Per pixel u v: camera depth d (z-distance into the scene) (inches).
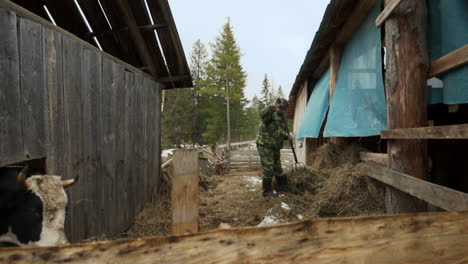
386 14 99.3
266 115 170.1
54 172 85.7
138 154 151.4
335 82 171.9
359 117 135.5
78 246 24.5
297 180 173.5
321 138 245.9
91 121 106.4
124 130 134.3
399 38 94.6
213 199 181.2
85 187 101.9
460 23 81.4
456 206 63.1
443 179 129.5
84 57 102.6
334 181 143.9
